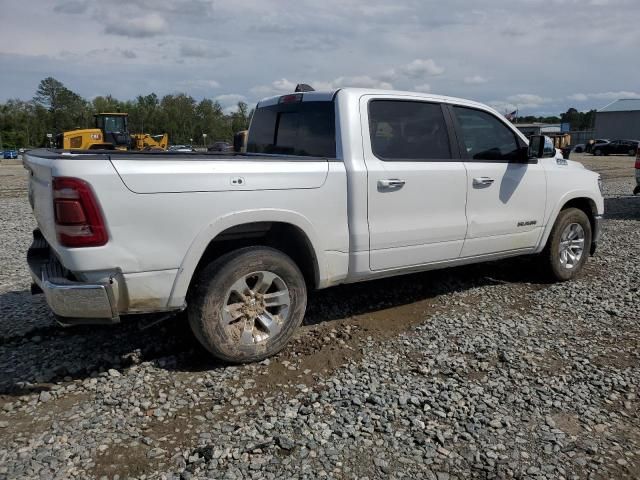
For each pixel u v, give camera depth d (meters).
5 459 2.74
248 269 3.69
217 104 99.12
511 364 3.88
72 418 3.12
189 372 3.69
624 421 3.18
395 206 4.36
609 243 7.99
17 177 24.48
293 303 3.93
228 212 3.55
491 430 3.05
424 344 4.21
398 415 3.19
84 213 3.09
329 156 4.25
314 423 3.08
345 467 2.71
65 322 3.30
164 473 2.64
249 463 2.73
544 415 3.22
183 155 3.57
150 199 3.27
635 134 69.62
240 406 3.26
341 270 4.20
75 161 3.10
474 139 5.00
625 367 3.87
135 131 93.06
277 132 4.82
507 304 5.18
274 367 3.79
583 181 5.90
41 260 3.85
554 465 2.76
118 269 3.23
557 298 5.36
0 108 96.06
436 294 5.44
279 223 3.91
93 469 2.67
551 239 5.70
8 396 3.38
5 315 4.73
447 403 3.32
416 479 2.64
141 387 3.48
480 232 4.99
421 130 4.61
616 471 2.72
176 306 3.48
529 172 5.33
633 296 5.39
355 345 4.18
